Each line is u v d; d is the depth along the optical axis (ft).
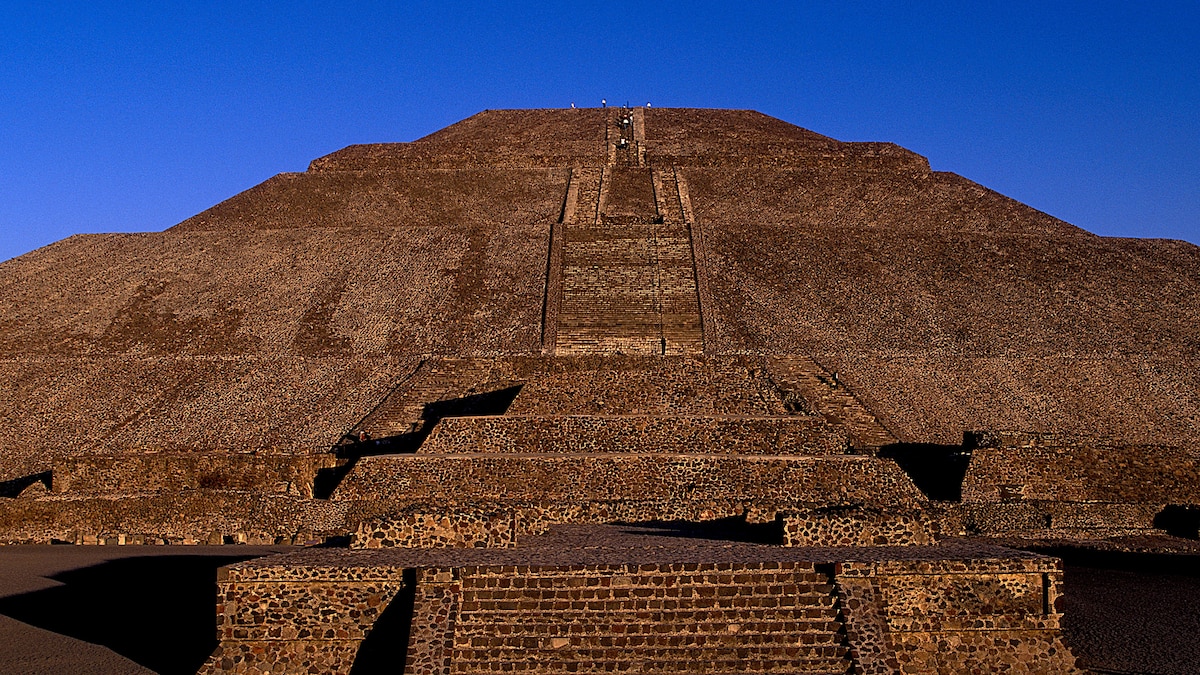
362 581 56.85
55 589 84.64
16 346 201.26
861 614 55.16
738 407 139.33
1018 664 56.08
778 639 54.60
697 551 64.28
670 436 121.39
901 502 108.37
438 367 178.29
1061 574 56.85
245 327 206.28
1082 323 208.64
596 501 97.19
